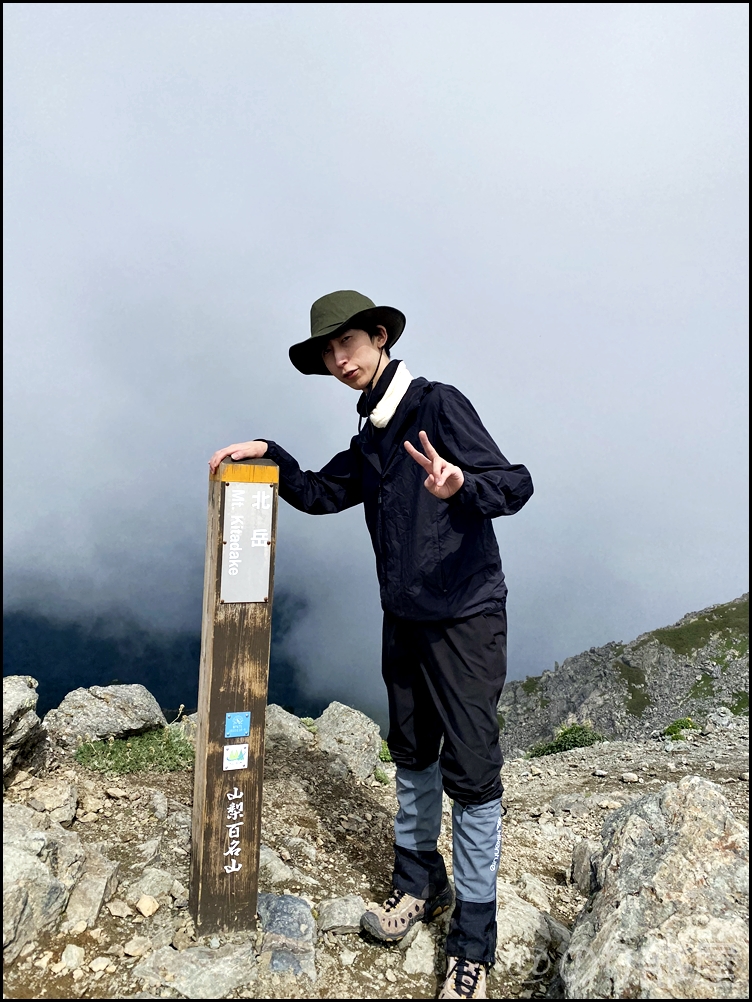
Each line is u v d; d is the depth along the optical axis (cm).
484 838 264
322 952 278
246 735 273
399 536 271
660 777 673
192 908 276
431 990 266
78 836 318
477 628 265
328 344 284
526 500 254
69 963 246
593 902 290
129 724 448
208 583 276
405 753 297
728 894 250
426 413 265
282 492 304
